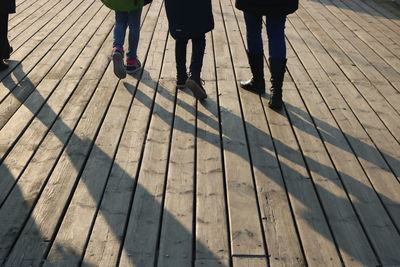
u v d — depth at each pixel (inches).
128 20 181.5
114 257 97.8
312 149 137.3
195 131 145.9
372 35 238.8
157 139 141.2
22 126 147.3
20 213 110.0
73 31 235.9
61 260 96.8
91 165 128.5
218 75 186.5
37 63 195.5
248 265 96.3
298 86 177.8
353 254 99.7
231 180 122.9
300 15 273.0
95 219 108.8
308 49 217.2
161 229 106.0
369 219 110.0
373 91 174.9
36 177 123.0
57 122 149.9
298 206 114.0
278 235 104.6
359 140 142.2
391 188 121.0
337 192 119.2
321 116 155.9
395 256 99.1
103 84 176.6
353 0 310.2
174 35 155.5
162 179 123.2
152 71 189.2
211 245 101.3
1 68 186.7
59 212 110.7
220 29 242.7
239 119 153.0
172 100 165.0
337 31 244.2
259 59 165.3
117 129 146.3
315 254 99.5
